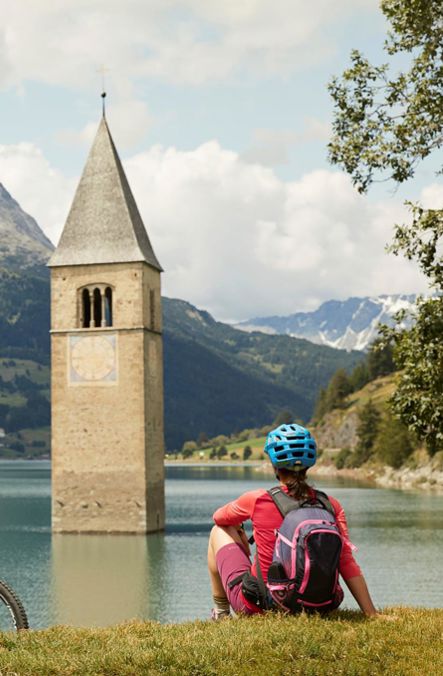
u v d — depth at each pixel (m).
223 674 11.04
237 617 12.28
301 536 10.80
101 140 87.44
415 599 49.25
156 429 86.75
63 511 84.56
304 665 11.15
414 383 28.78
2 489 194.25
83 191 86.62
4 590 13.76
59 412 85.00
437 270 29.83
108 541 78.88
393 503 124.25
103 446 84.00
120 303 84.31
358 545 74.81
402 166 30.56
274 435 11.41
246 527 80.38
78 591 56.00
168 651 11.59
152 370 86.25
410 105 30.81
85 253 85.19
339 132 32.06
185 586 57.06
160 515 86.81
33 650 12.20
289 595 11.16
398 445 186.62
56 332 85.25
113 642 12.48
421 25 30.09
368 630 12.02
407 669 11.07
